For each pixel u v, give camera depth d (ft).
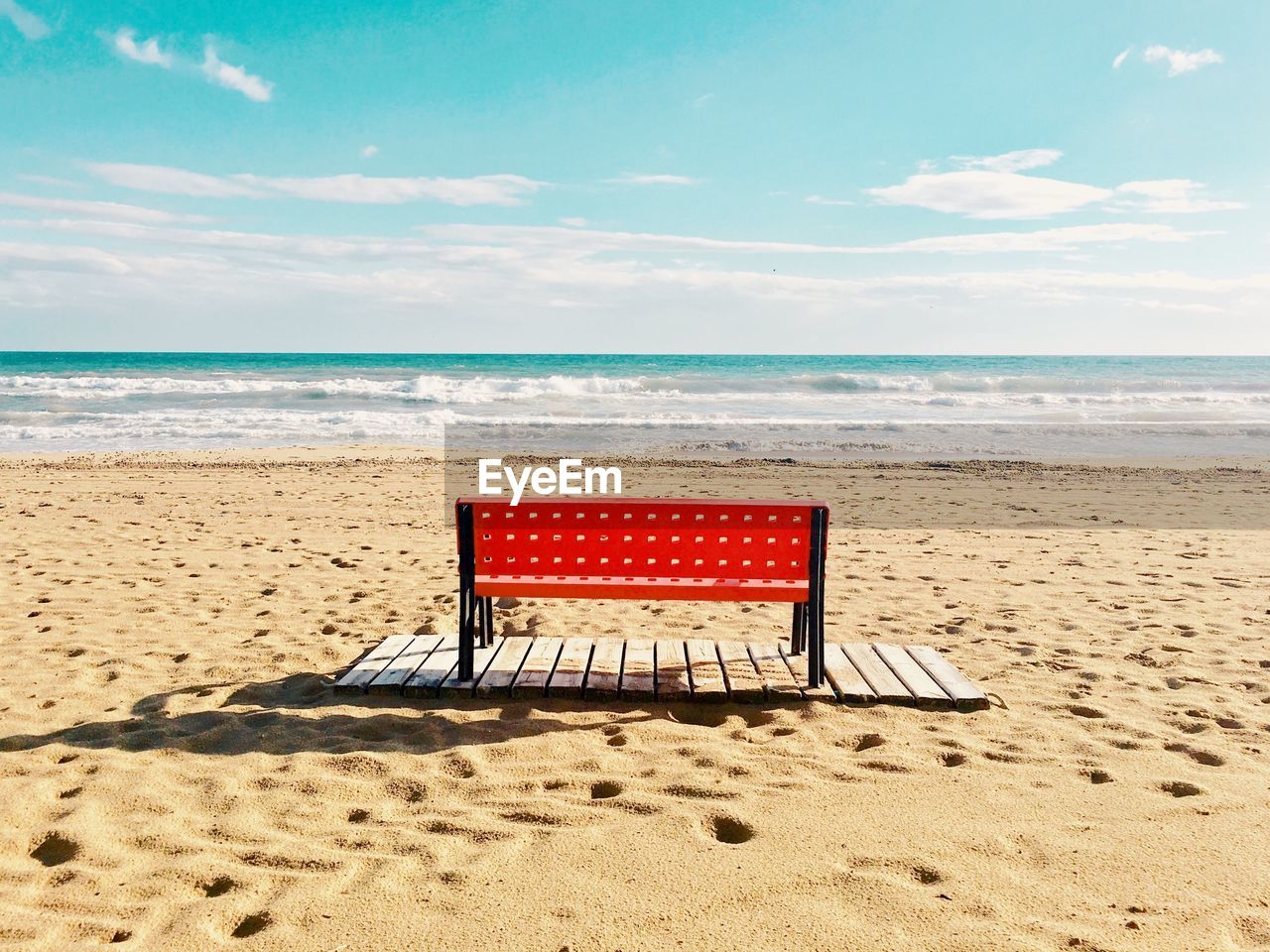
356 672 17.17
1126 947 8.66
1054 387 139.85
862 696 16.08
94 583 25.21
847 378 138.41
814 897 9.59
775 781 12.77
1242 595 25.14
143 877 10.19
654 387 137.39
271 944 8.84
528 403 111.24
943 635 21.27
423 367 219.82
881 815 11.63
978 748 14.10
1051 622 22.38
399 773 13.12
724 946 8.70
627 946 8.71
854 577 27.58
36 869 10.41
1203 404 110.11
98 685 16.88
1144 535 35.47
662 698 16.29
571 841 10.93
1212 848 10.68
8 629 20.62
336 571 27.40
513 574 16.61
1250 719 15.48
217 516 37.73
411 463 58.75
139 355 338.13
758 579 16.47
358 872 10.25
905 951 8.61
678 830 11.18
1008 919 9.16
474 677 16.90
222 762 13.44
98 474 50.93
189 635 20.40
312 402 112.57
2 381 132.98
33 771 13.04
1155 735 14.73
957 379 140.67
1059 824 11.37
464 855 10.64
